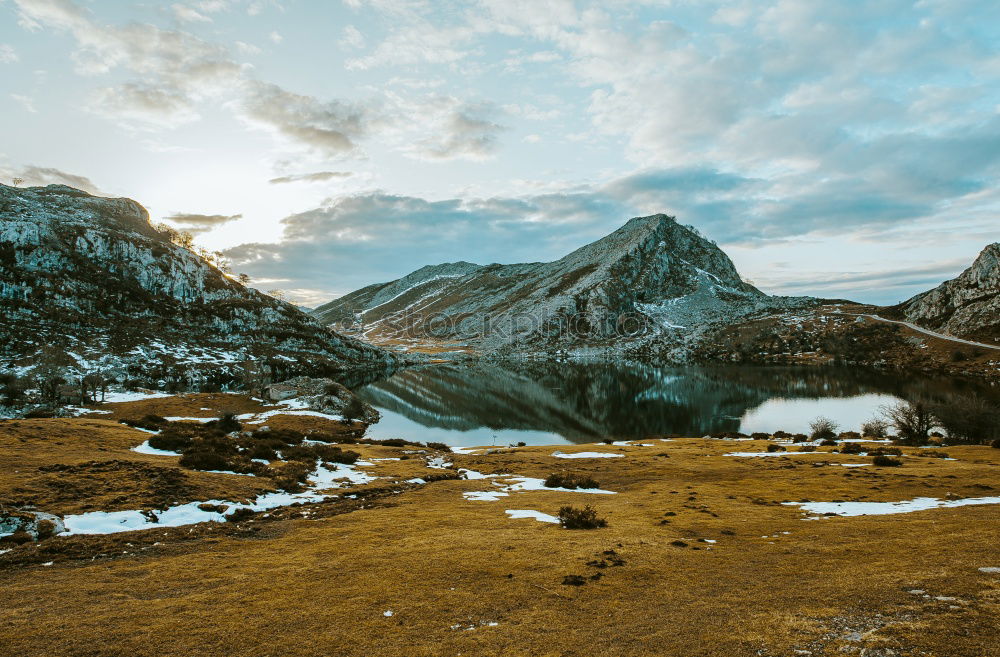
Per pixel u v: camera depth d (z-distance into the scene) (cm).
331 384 14438
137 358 17988
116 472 3716
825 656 1282
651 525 3042
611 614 1655
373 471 5316
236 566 2230
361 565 2220
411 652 1413
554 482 4900
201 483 3741
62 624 1598
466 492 4481
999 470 4528
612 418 13562
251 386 17550
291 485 4194
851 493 3859
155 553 2469
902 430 8306
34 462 3741
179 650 1433
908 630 1385
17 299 18588
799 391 17162
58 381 12294
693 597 1777
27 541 2545
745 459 6212
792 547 2395
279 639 1502
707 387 19312
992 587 1638
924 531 2502
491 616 1666
